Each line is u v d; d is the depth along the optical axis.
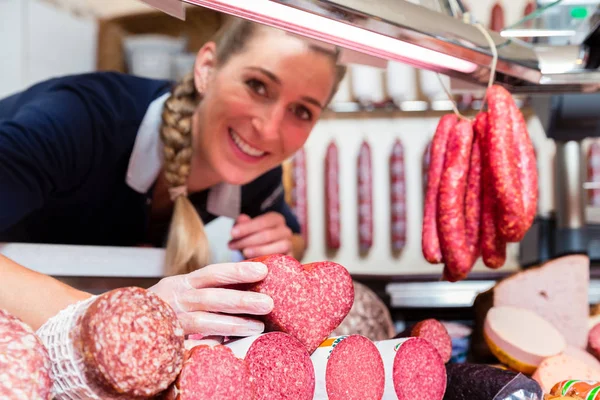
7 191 1.59
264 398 0.73
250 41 1.76
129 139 1.94
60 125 1.78
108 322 0.61
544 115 1.86
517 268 3.82
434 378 0.88
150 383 0.63
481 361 1.43
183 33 3.50
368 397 0.82
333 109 3.79
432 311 2.74
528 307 1.45
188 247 1.64
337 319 0.83
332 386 0.79
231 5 0.92
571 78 1.34
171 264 1.63
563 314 1.45
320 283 0.82
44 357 0.58
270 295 0.79
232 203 2.21
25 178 1.64
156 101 1.99
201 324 0.78
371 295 1.45
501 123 1.15
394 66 3.58
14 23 3.29
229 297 0.77
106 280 1.63
